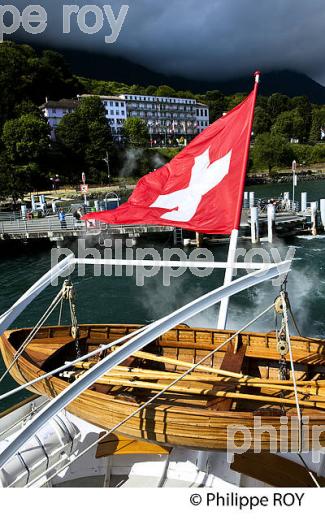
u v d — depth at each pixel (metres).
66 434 7.96
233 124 10.83
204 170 11.18
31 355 9.09
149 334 6.00
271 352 8.95
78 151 118.31
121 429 7.20
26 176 93.31
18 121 99.38
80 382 5.58
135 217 11.39
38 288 7.64
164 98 160.75
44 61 146.75
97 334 9.88
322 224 42.41
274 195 84.81
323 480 7.46
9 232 40.34
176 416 6.79
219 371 7.76
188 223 10.88
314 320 21.73
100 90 181.38
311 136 175.25
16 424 8.43
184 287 28.38
